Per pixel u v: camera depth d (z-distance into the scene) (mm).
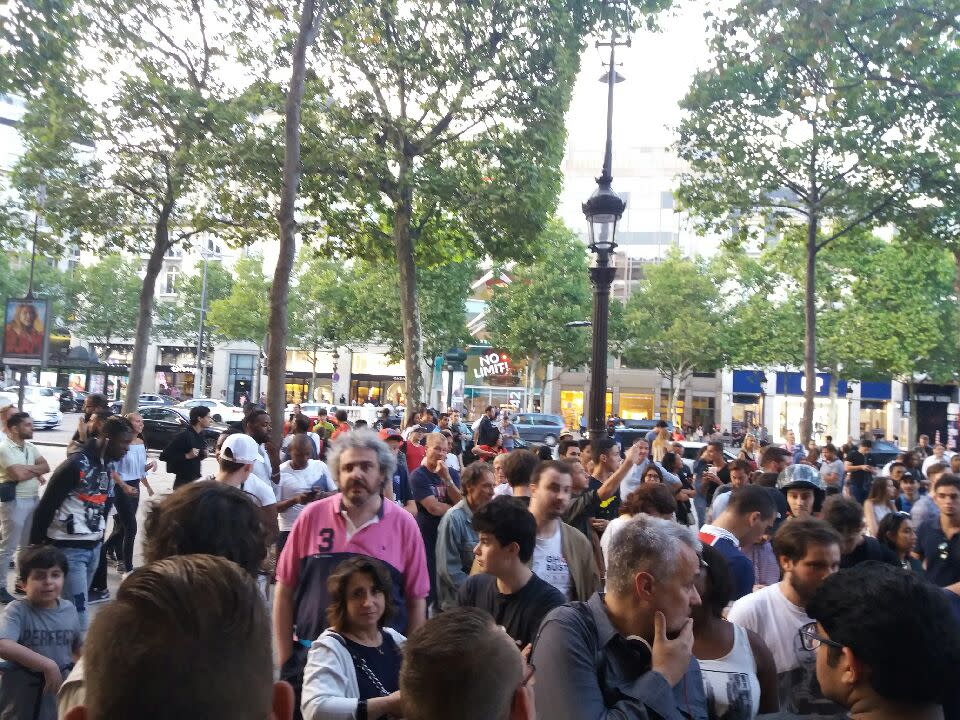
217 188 20688
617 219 10523
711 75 18625
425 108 19906
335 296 46406
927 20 11320
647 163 59531
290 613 4117
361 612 3402
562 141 21109
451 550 5484
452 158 21000
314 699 3133
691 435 44312
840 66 12711
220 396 60219
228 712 1136
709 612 3170
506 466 5871
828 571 3553
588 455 8875
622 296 58625
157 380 61219
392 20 19250
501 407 40219
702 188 23984
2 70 13789
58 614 4625
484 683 1940
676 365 48281
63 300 55375
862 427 50312
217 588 1215
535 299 44656
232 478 5172
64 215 21250
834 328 41562
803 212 24000
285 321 13102
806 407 24062
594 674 2604
